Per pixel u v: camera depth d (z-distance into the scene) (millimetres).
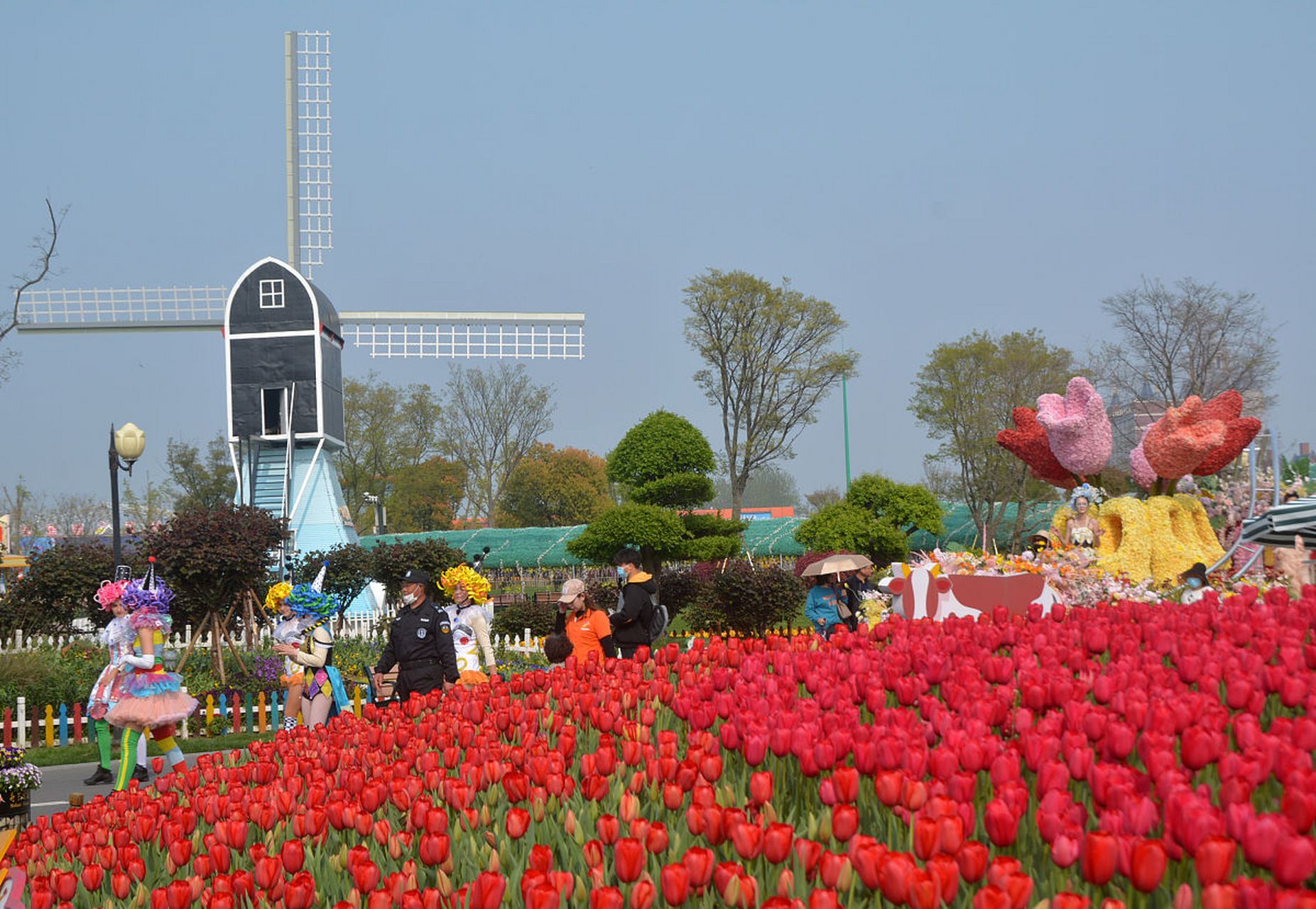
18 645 28484
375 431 89312
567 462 89938
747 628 28109
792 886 3305
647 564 36281
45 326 48281
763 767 4766
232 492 72750
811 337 56406
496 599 46031
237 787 5773
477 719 6465
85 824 5809
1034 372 54875
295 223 52031
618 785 4590
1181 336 50344
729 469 58000
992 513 58469
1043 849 3512
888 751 3961
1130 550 15656
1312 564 13719
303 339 42969
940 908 2998
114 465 19500
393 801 5023
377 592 38406
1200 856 2795
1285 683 4711
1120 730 4000
